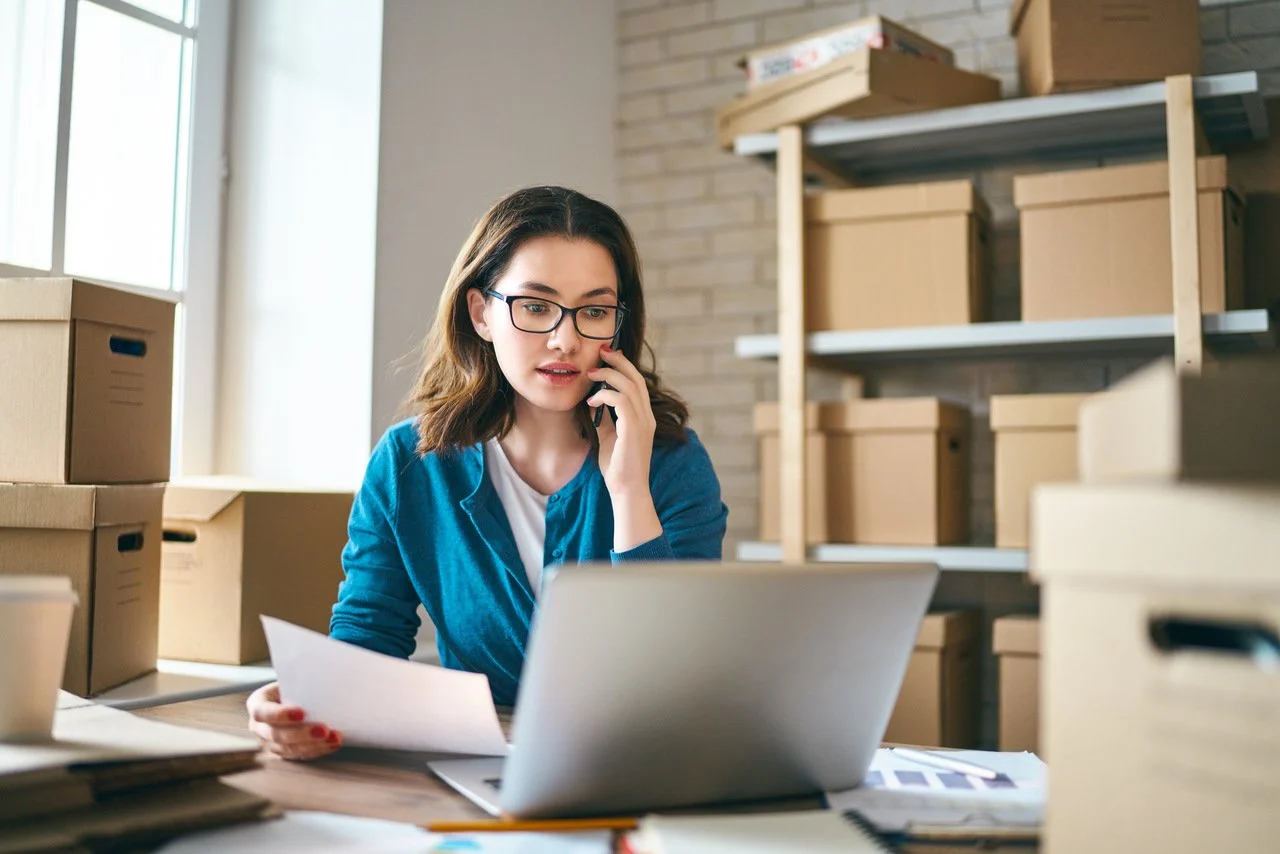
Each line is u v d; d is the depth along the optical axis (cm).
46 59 204
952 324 226
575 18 293
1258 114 219
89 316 156
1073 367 257
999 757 96
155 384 172
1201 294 204
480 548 135
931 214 229
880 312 232
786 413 236
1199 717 49
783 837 68
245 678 166
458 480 138
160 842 68
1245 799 47
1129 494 51
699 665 71
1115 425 53
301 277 234
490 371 137
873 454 235
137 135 223
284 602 185
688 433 147
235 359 239
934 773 90
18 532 153
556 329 127
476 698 84
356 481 226
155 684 159
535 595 133
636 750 72
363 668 87
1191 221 203
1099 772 52
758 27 294
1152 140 245
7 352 155
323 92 234
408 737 89
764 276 290
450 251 248
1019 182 221
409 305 236
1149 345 237
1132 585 51
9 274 196
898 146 250
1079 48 211
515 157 269
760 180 292
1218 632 61
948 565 225
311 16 236
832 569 74
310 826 72
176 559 181
